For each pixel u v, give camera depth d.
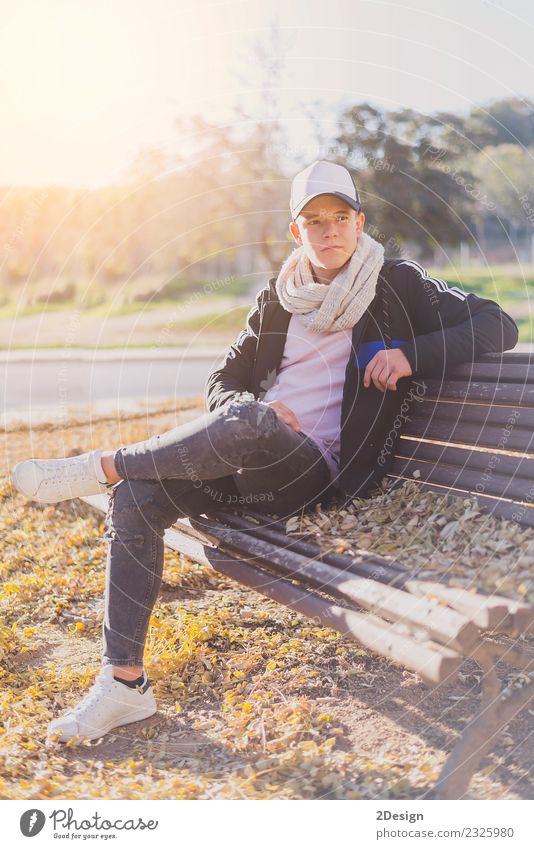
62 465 2.35
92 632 3.07
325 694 2.46
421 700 2.37
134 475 2.28
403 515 2.45
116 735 2.30
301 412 2.69
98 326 15.27
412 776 2.02
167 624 2.92
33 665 2.79
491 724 1.92
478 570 1.94
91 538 4.08
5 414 7.63
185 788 2.02
